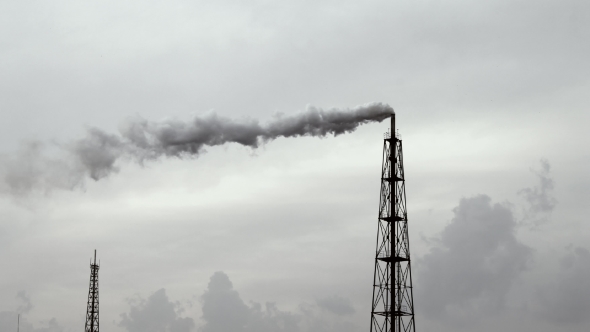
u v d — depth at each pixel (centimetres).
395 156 15600
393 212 15425
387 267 15412
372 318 15350
